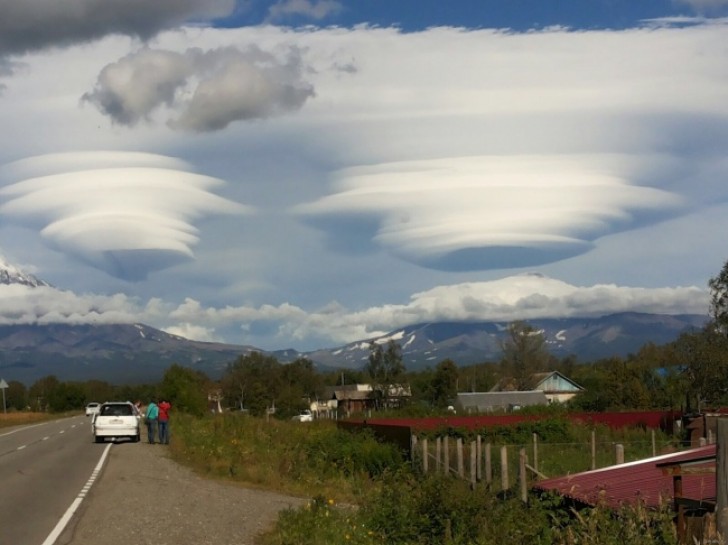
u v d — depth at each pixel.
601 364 110.44
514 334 102.81
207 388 117.62
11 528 14.89
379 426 35.38
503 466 19.58
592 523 9.91
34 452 33.78
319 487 25.30
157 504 18.20
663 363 76.06
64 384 149.88
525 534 12.59
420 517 14.80
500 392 99.38
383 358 99.94
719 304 47.25
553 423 41.75
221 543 14.11
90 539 13.86
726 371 46.56
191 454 30.47
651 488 11.89
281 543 14.06
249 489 23.19
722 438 8.64
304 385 123.38
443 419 45.00
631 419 47.03
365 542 14.18
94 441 41.16
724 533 8.51
